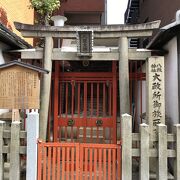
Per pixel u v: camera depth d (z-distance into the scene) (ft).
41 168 17.35
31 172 16.88
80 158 17.24
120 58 23.40
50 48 23.68
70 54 24.02
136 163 21.31
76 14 59.31
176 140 16.85
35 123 17.15
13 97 20.06
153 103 21.31
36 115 17.21
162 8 35.94
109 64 32.94
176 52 22.15
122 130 17.02
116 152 17.39
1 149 17.26
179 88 21.31
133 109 33.32
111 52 23.91
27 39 40.45
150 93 21.38
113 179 17.04
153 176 18.74
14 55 27.63
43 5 35.60
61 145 17.26
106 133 30.01
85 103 26.45
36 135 17.15
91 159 17.24
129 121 17.01
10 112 23.25
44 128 23.20
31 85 20.11
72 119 26.37
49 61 23.59
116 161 17.62
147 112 21.81
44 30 23.38
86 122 26.35
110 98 27.09
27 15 42.68
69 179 17.88
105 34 23.49
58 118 26.37
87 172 17.61
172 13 31.09
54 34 23.65
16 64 20.06
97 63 32.53
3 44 25.29
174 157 17.03
